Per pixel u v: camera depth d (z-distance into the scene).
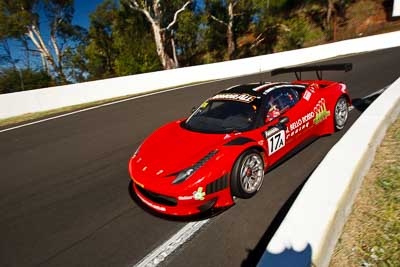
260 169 3.08
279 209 2.72
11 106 9.67
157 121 7.09
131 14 29.22
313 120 3.96
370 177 2.58
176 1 25.69
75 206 3.25
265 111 3.39
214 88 11.67
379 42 19.14
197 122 3.63
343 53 20.41
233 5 28.20
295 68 5.35
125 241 2.53
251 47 32.88
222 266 2.10
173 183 2.56
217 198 2.65
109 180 3.87
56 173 4.34
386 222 2.01
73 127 7.38
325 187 2.07
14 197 3.66
